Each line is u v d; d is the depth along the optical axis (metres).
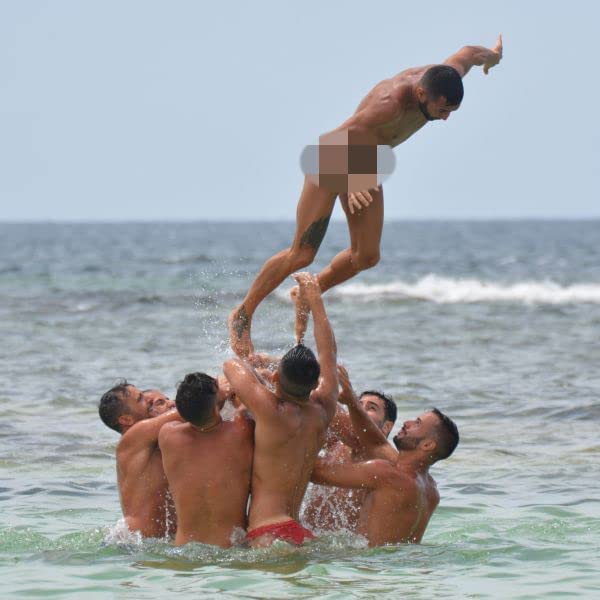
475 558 22.45
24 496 28.94
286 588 20.03
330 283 24.81
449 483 30.67
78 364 55.31
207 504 22.67
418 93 22.62
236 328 25.12
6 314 83.12
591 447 35.53
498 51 25.14
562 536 24.62
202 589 19.98
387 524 23.56
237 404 24.31
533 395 45.69
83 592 19.92
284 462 22.61
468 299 99.62
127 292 107.44
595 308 89.94
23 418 40.25
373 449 24.88
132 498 24.17
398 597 19.47
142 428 24.22
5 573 21.33
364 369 53.47
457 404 43.53
